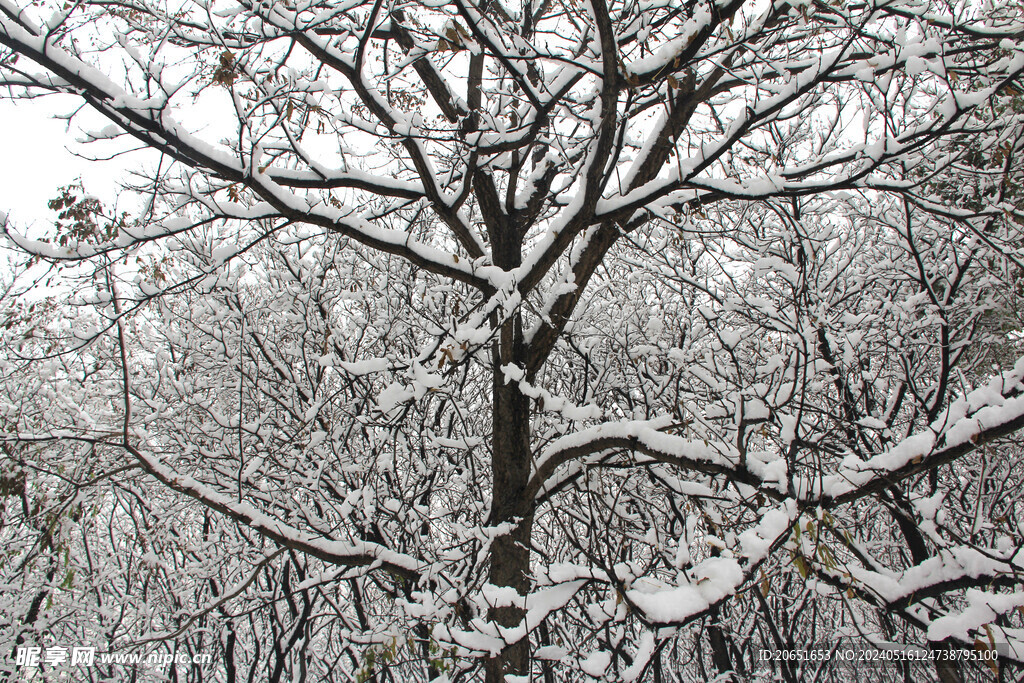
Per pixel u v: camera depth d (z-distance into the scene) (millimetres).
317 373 8227
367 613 7812
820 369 5016
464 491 7387
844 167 5234
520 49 4145
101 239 4383
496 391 5895
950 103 4195
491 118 4883
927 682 8812
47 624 8320
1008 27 4508
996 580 3262
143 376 7484
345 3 3822
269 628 11203
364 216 5621
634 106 5234
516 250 6211
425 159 5012
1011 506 6090
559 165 6164
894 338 6453
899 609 3447
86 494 6066
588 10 3943
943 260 7004
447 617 4918
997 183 5527
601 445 5004
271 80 4055
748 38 4309
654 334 7242
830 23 4438
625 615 3355
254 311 7645
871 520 7039
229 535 8133
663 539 6535
